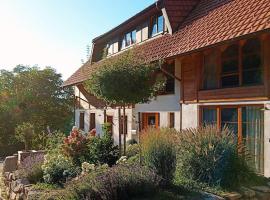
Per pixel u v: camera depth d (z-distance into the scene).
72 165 10.44
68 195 7.21
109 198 6.83
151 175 7.32
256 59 10.48
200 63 12.82
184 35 13.35
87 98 25.55
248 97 10.61
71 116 33.47
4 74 32.62
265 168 9.95
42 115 32.12
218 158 7.90
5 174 14.02
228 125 11.50
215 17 12.45
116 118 19.98
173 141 8.28
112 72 11.62
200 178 8.08
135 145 12.37
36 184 9.76
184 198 6.95
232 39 9.63
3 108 29.83
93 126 24.56
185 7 15.41
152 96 12.64
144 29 18.12
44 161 10.77
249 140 10.62
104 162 10.73
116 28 20.22
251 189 7.73
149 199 6.87
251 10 10.52
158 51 14.01
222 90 11.67
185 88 13.62
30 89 31.83
